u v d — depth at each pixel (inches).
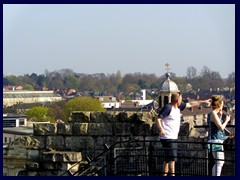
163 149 1269.7
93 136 1534.2
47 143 1551.4
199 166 1375.5
